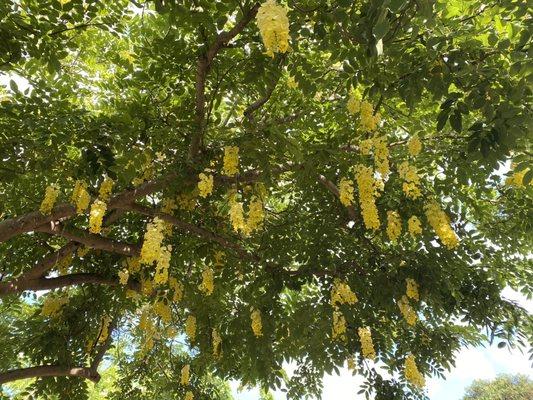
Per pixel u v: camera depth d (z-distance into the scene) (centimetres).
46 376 646
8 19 402
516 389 2416
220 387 1086
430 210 455
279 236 614
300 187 575
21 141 438
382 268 578
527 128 339
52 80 567
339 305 552
